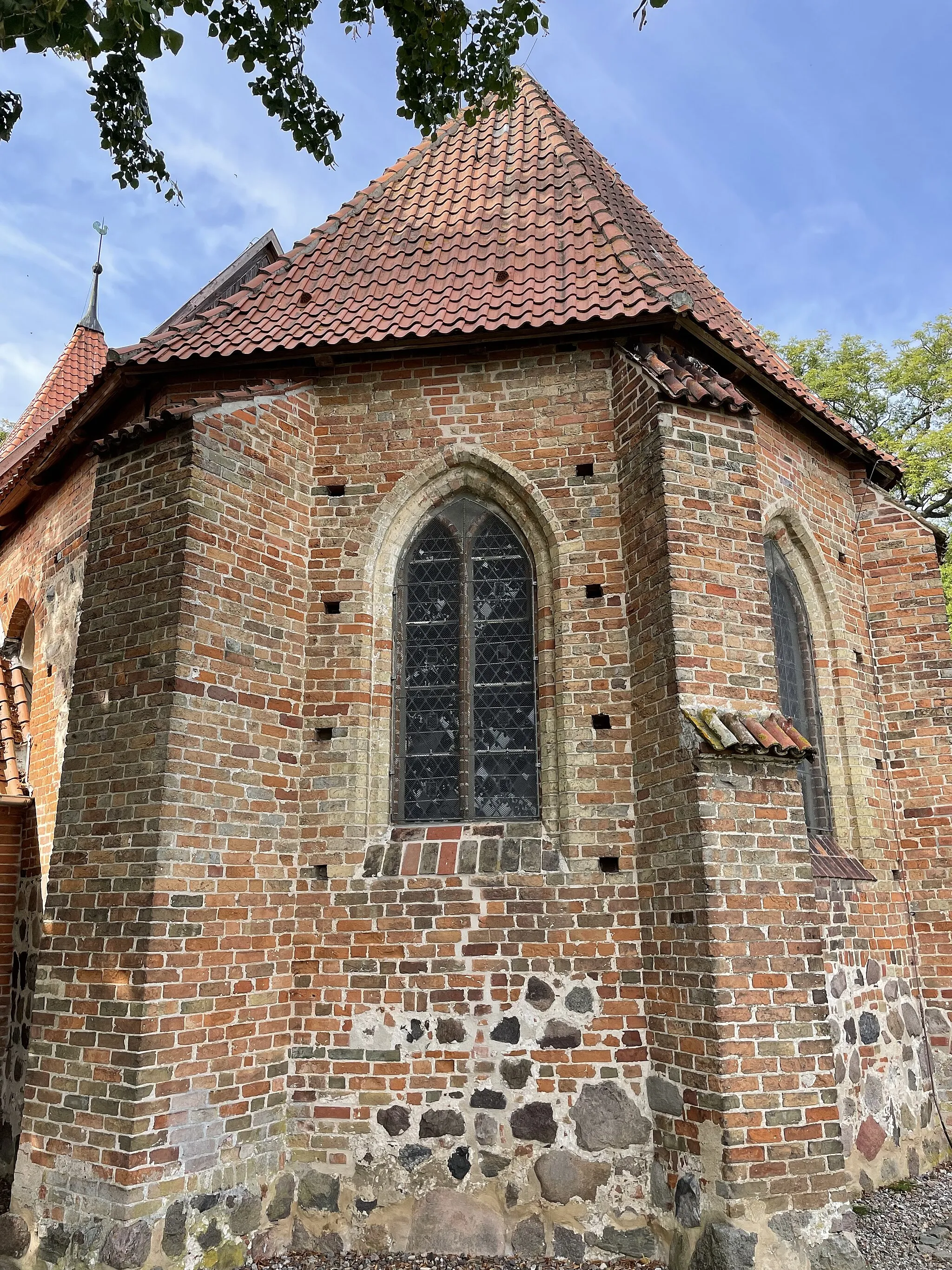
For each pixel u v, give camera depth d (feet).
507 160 35.09
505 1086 21.38
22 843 31.37
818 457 32.14
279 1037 22.02
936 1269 19.85
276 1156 21.35
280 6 19.74
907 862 30.14
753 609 22.59
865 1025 25.90
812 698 29.86
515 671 25.03
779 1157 18.74
